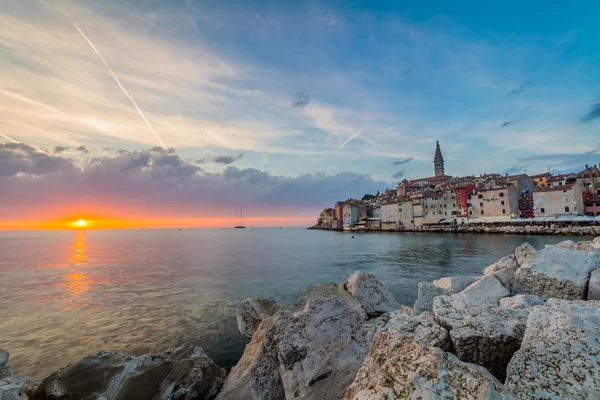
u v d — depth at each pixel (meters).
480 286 10.20
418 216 136.62
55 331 17.23
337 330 8.07
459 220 120.94
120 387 7.65
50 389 7.50
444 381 4.20
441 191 131.38
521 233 94.00
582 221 91.75
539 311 5.40
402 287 28.67
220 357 13.52
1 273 39.88
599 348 4.27
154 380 8.07
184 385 8.16
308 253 65.94
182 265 47.00
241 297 25.31
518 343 5.28
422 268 41.22
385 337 6.04
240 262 50.59
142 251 74.75
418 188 165.12
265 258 56.66
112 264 48.59
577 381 3.96
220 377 9.05
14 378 7.14
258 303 13.82
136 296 25.83
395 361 4.96
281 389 7.90
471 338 5.53
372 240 102.69
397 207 148.12
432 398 4.02
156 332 16.78
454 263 45.16
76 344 15.33
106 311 21.22
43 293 27.45
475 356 5.48
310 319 8.34
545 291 9.25
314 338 7.91
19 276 37.31
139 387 7.80
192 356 9.09
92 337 16.23
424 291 10.49
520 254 11.96
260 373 8.26
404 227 143.25
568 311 5.49
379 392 4.53
